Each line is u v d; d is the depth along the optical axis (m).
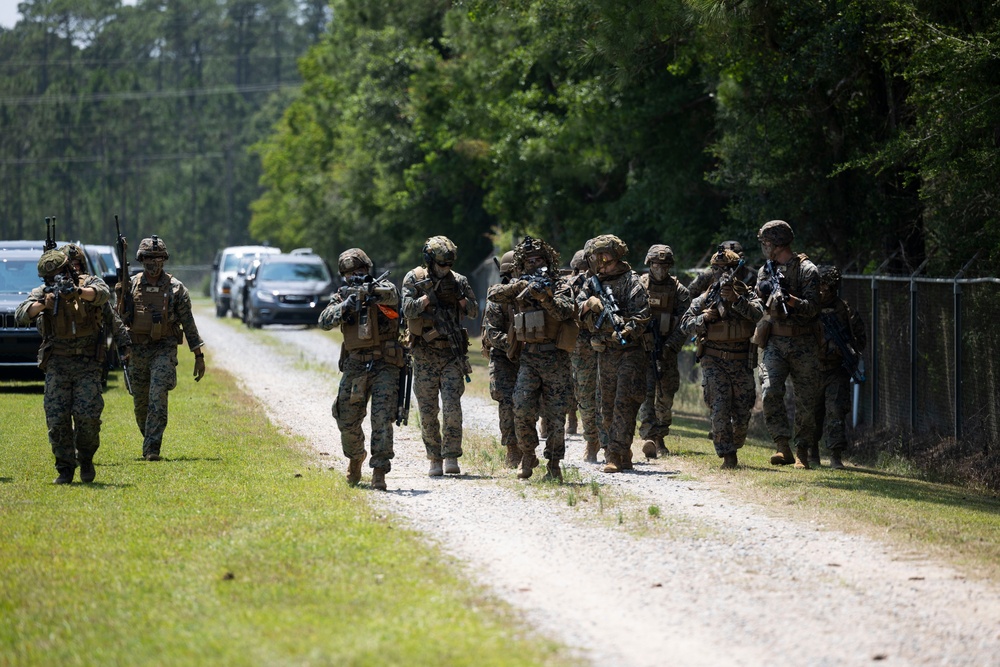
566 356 41.22
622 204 99.62
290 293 138.12
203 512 34.56
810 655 22.80
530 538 32.34
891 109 69.69
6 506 35.50
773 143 73.31
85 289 39.72
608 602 26.23
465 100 121.81
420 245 159.12
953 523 34.81
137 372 46.97
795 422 46.19
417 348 42.97
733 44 62.97
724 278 43.91
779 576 28.47
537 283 40.09
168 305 46.41
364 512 34.78
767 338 46.06
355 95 153.00
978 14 59.75
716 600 26.44
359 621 24.08
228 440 51.91
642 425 48.66
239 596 25.75
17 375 83.69
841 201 74.12
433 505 36.78
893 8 59.94
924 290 61.16
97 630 23.52
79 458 40.47
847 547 31.41
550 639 23.45
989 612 25.56
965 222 60.88
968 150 56.88
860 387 68.19
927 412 61.00
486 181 123.06
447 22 113.38
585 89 93.00
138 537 31.28
